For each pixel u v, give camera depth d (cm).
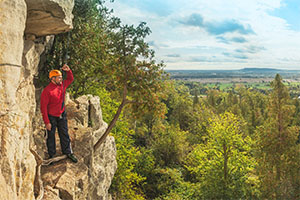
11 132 327
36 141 616
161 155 3403
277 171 1877
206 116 3888
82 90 1450
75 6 789
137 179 2055
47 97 532
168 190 2645
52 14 477
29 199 394
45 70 729
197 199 2164
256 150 2050
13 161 325
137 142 3884
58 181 518
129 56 852
